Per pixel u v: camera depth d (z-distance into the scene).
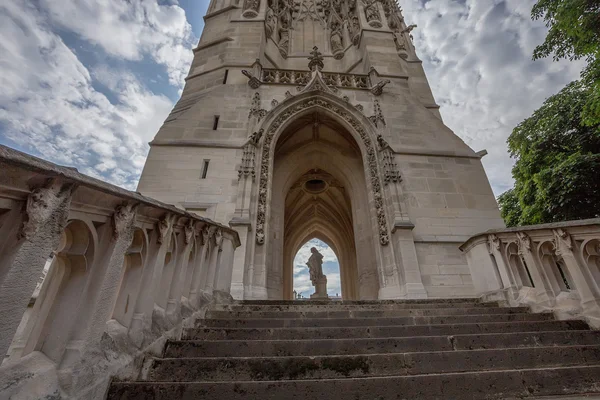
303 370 3.01
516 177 16.97
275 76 13.59
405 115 12.84
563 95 15.49
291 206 20.27
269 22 17.03
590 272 4.50
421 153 11.75
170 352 3.20
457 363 3.26
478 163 11.75
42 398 1.64
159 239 3.25
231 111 12.05
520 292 5.48
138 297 2.98
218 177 10.29
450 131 12.62
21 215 1.60
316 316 4.99
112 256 2.35
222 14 16.77
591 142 14.11
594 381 2.97
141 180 9.91
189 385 2.49
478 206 10.66
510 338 3.83
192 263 4.41
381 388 2.71
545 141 15.24
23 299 1.53
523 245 5.52
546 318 4.77
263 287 8.93
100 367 2.14
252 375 2.91
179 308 3.74
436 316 4.72
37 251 1.62
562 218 13.70
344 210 20.27
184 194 9.84
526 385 2.87
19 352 1.85
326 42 18.78
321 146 14.40
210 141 11.05
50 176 1.69
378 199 10.94
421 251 9.62
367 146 11.92
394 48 15.60
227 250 6.07
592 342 3.89
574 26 10.98
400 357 3.23
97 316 2.17
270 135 11.55
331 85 13.23
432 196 10.77
